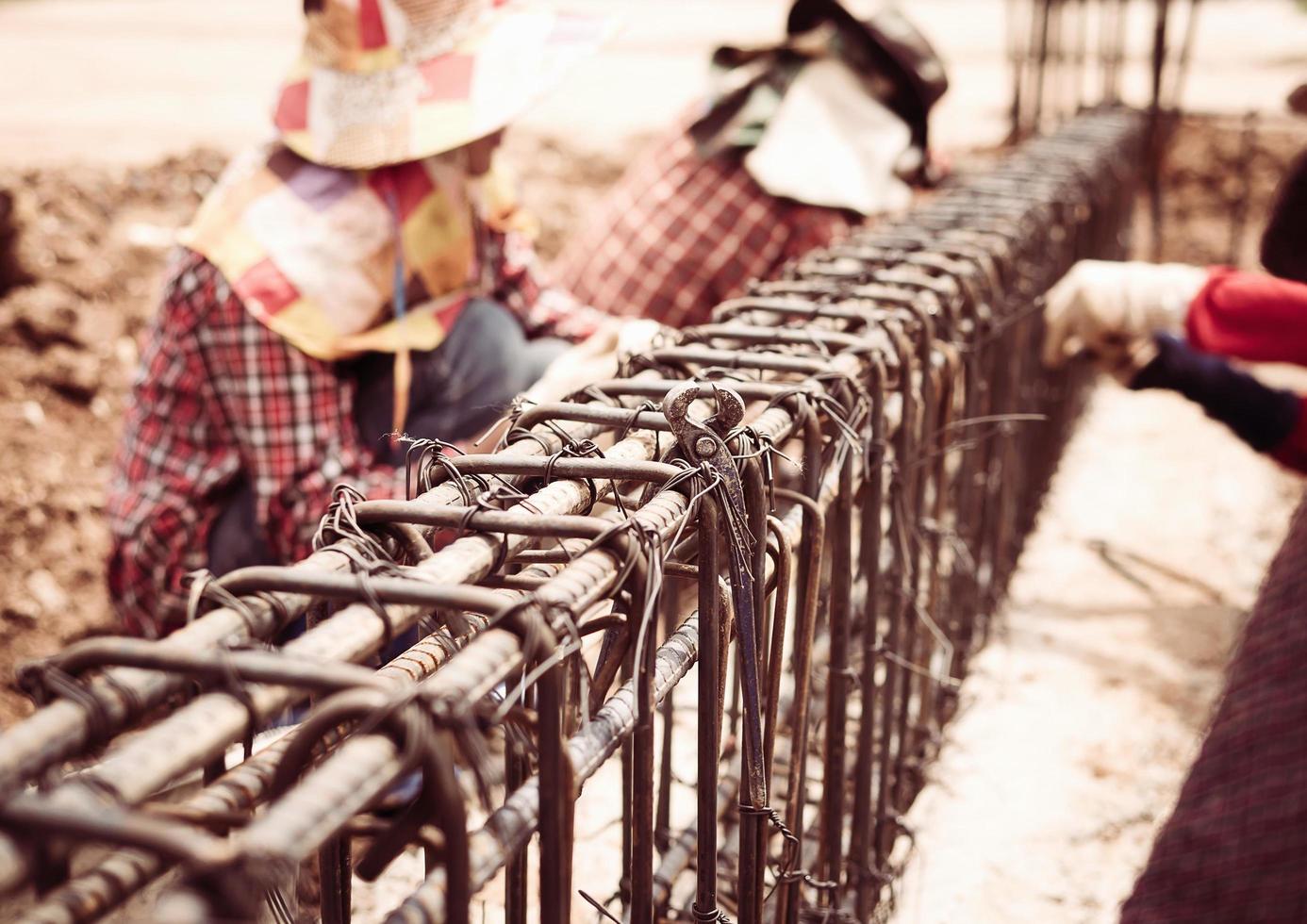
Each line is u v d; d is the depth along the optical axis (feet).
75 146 14.53
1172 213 18.45
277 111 7.30
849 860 5.79
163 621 7.54
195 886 2.11
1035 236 8.38
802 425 4.27
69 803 2.19
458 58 7.09
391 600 2.85
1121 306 5.13
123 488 7.61
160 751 2.39
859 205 9.78
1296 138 18.16
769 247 10.16
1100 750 8.03
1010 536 9.38
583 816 7.06
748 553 3.64
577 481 3.64
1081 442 13.04
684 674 3.75
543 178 16.88
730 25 30.14
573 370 6.93
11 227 11.78
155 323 7.39
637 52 25.76
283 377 7.05
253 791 2.95
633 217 10.59
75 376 11.44
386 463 7.47
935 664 7.69
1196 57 25.89
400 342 7.22
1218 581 10.30
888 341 5.28
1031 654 9.11
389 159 6.95
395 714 2.47
